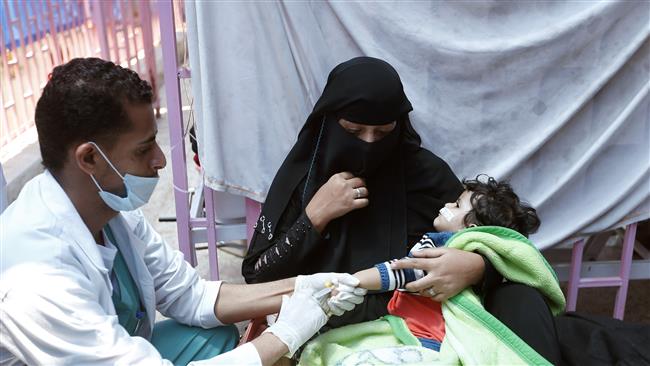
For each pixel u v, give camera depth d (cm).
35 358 121
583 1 195
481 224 168
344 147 175
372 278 155
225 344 168
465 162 211
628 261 225
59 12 421
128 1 480
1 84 353
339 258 183
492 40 195
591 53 197
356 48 200
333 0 192
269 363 141
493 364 142
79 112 121
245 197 224
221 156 206
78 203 134
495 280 160
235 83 200
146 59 475
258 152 208
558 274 236
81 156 125
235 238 230
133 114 127
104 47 445
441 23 196
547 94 203
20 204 132
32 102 388
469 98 203
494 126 206
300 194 189
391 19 194
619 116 202
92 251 132
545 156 212
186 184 218
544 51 196
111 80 124
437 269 153
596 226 216
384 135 176
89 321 124
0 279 121
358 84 169
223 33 194
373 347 153
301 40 195
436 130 207
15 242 125
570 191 214
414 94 203
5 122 358
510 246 156
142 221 164
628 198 212
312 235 177
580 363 155
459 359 145
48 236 127
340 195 174
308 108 205
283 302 154
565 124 205
